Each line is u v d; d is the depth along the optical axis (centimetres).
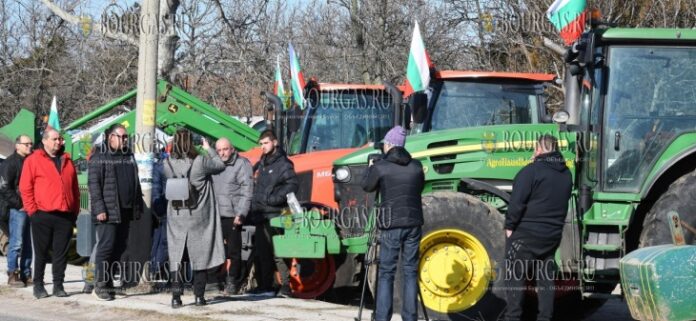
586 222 1062
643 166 1069
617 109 1078
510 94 1344
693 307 895
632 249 1081
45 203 1209
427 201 1078
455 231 1069
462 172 1130
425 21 2809
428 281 1077
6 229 1462
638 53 1077
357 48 2892
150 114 1289
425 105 1232
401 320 1030
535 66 2375
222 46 2925
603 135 1077
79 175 1681
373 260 1042
